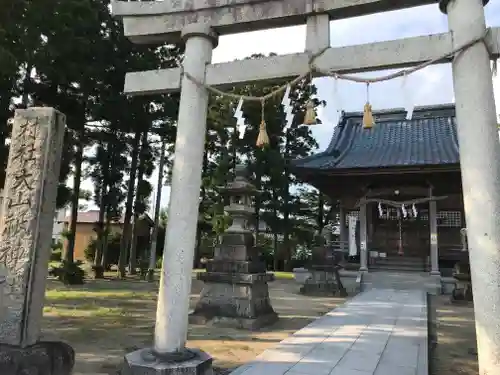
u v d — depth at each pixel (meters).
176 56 20.14
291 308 12.08
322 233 17.81
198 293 14.82
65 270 16.12
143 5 6.16
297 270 20.78
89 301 11.71
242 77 5.65
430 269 19.92
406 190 20.33
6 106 12.84
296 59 5.49
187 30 5.86
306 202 33.28
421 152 20.77
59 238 38.75
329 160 21.03
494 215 4.48
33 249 4.49
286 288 18.00
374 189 20.95
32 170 4.66
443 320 10.69
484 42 4.85
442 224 22.34
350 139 24.64
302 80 5.47
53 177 4.83
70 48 12.88
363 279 19.16
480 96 4.74
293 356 6.26
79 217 40.59
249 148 24.77
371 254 21.89
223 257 9.70
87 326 8.29
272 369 5.56
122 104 18.03
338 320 9.58
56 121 4.87
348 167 19.53
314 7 5.47
